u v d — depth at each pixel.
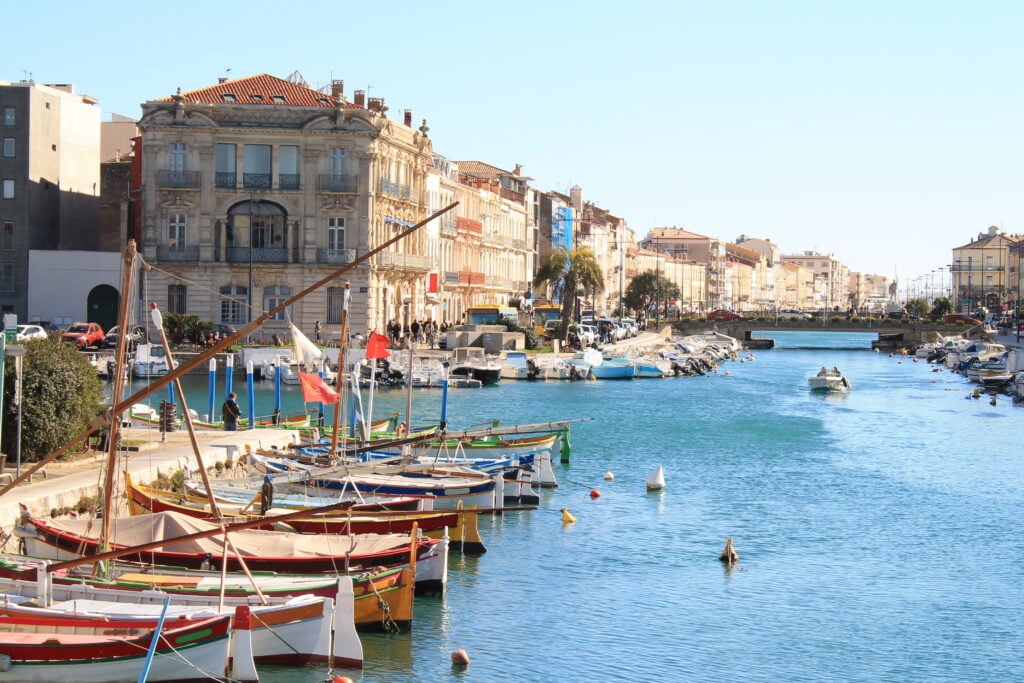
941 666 31.41
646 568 40.00
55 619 27.48
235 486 44.34
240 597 29.41
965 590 38.38
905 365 159.12
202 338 102.12
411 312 124.19
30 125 114.50
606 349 136.25
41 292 112.69
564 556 41.19
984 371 122.62
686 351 157.25
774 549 43.06
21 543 34.62
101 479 38.75
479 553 41.22
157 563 32.56
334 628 29.53
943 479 58.69
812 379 109.88
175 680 27.14
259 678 28.44
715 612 35.38
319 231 110.12
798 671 30.77
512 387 105.94
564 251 144.25
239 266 108.75
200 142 108.12
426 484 45.00
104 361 91.44
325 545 34.19
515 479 49.84
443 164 141.62
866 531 46.31
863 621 34.94
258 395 89.50
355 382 59.19
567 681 29.38
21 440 44.16
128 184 127.62
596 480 56.31
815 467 61.94
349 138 109.56
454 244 142.25
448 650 31.17
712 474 58.84
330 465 47.75
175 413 58.81
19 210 114.38
